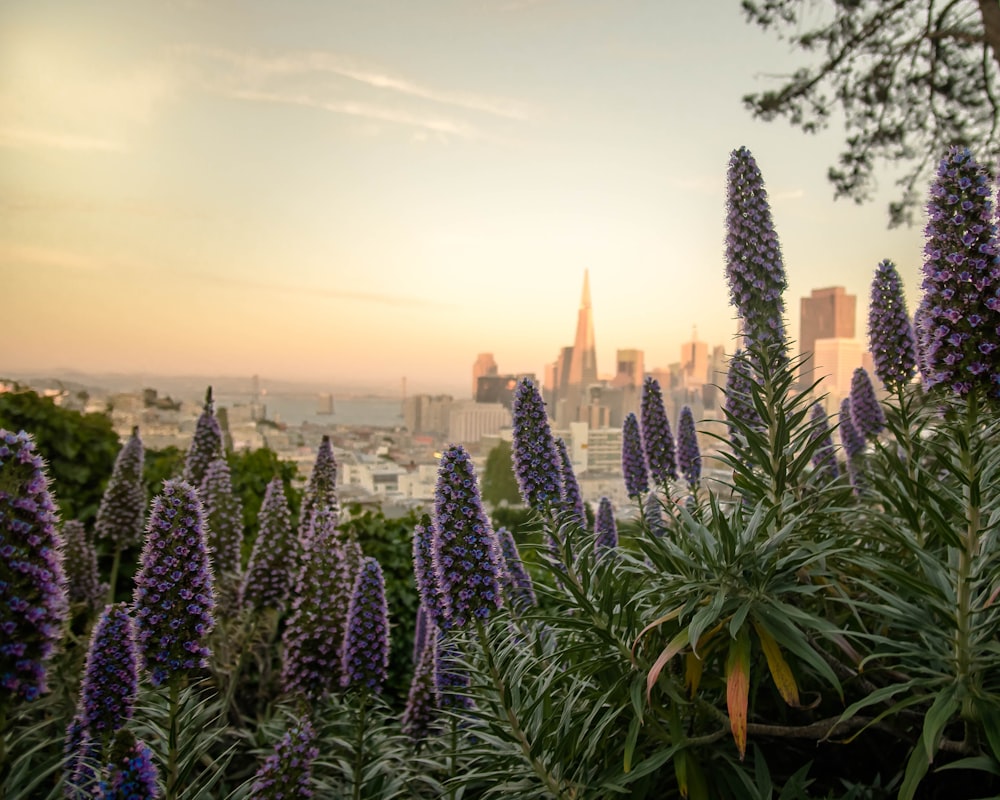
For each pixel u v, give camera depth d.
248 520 7.79
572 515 3.65
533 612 4.24
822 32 12.84
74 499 7.88
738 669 2.71
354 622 3.81
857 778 3.28
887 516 3.61
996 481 2.66
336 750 4.21
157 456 8.84
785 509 3.27
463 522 3.08
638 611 3.41
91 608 5.12
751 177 3.53
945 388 2.61
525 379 3.59
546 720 2.95
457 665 3.84
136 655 2.91
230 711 4.97
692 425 5.10
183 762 3.02
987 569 2.57
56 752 3.54
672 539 3.71
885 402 3.67
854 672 3.04
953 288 2.46
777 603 2.77
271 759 2.97
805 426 3.29
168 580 2.84
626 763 2.74
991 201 2.45
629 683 3.05
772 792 2.96
